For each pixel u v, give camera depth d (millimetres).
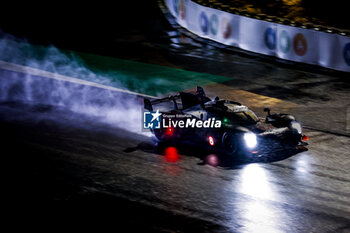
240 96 54219
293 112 48094
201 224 25125
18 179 31578
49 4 117625
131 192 29234
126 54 75688
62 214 26359
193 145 38062
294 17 92312
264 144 33781
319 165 33562
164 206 27266
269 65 66812
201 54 74062
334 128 42719
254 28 72000
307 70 63688
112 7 113250
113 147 37969
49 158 35438
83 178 31547
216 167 33188
